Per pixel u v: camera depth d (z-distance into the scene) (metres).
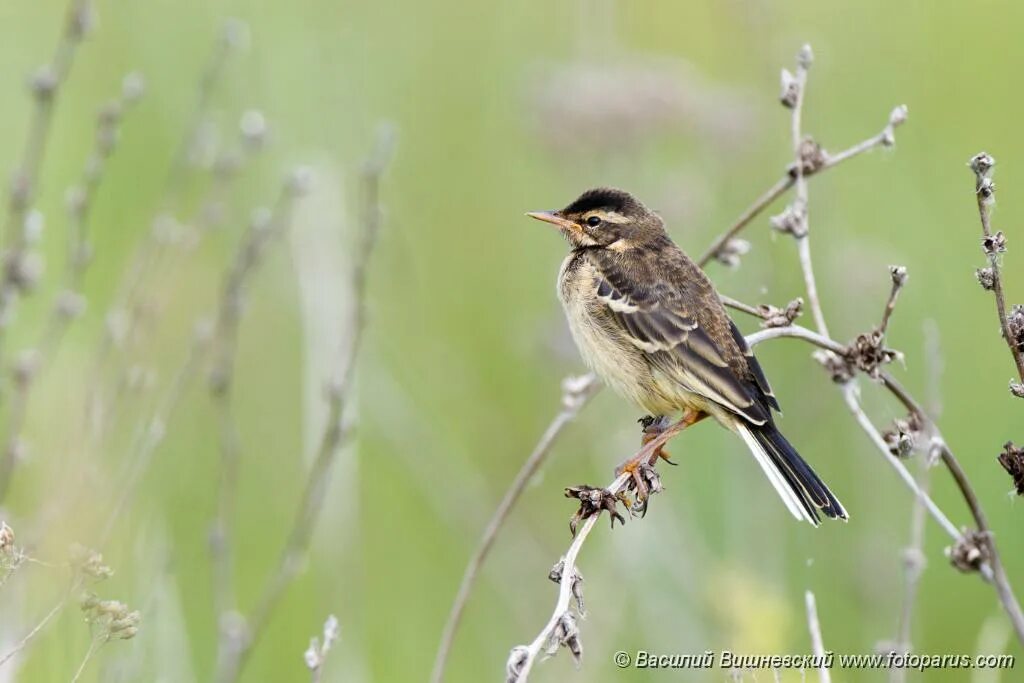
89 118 16.17
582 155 14.30
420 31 17.58
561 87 14.55
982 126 17.22
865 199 16.23
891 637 11.19
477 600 12.71
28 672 9.19
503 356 15.00
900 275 8.19
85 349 12.84
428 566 13.05
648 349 10.05
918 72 17.73
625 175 14.38
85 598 7.75
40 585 9.14
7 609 8.86
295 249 13.41
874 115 17.20
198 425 13.56
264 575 12.72
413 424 13.09
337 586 11.74
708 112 14.65
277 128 15.27
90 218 15.31
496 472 13.77
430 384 14.47
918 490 7.90
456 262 15.91
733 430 9.80
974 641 12.47
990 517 13.21
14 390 10.55
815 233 14.74
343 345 11.23
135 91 10.47
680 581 11.88
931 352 9.00
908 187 16.34
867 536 12.34
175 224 11.70
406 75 17.31
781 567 12.04
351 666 11.34
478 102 17.22
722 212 15.04
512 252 15.89
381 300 14.52
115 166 15.66
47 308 14.09
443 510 12.95
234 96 15.70
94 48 16.44
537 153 14.90
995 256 7.75
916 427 8.19
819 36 17.89
